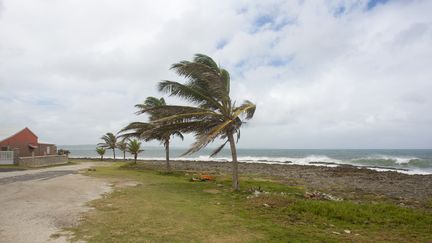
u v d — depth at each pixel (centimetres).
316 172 2905
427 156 7312
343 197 1328
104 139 5472
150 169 2744
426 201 1291
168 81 1273
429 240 604
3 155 2717
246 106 1254
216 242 555
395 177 2447
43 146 4097
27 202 899
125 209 830
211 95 1352
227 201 1006
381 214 829
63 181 1495
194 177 1792
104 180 1620
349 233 646
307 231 646
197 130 1358
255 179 2022
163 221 702
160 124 1370
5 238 546
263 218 761
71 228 624
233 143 1336
